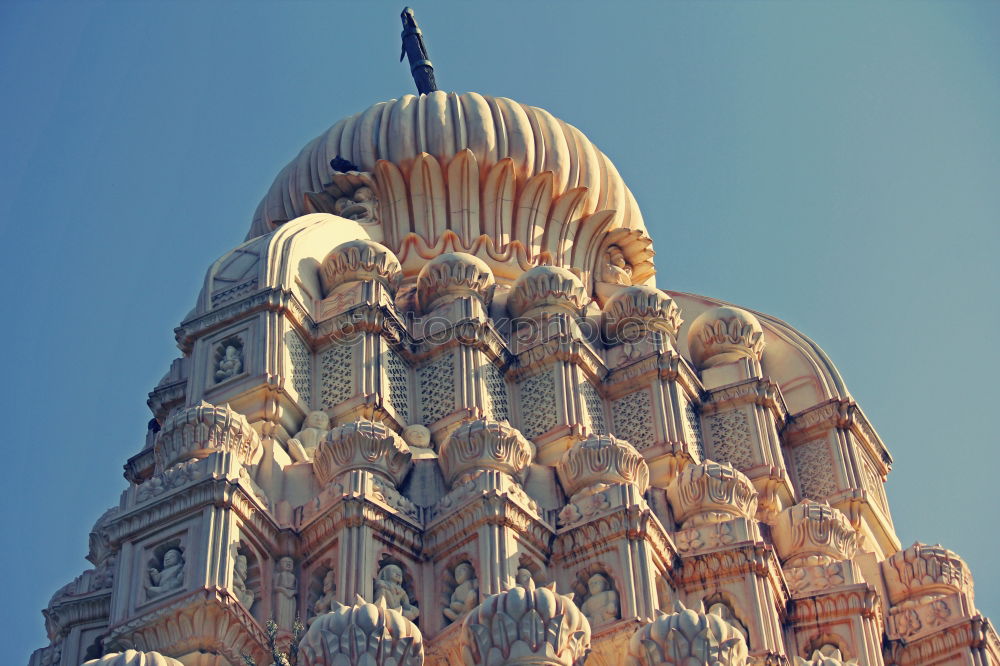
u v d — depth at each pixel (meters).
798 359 33.22
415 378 29.33
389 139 34.31
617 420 30.09
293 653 21.38
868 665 25.77
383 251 30.05
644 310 31.33
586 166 35.06
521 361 29.97
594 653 23.89
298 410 27.52
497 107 34.91
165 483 24.12
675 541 26.42
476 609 21.75
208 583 22.88
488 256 33.09
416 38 39.38
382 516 24.53
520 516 24.84
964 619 27.31
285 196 35.59
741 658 22.17
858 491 30.67
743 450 30.38
